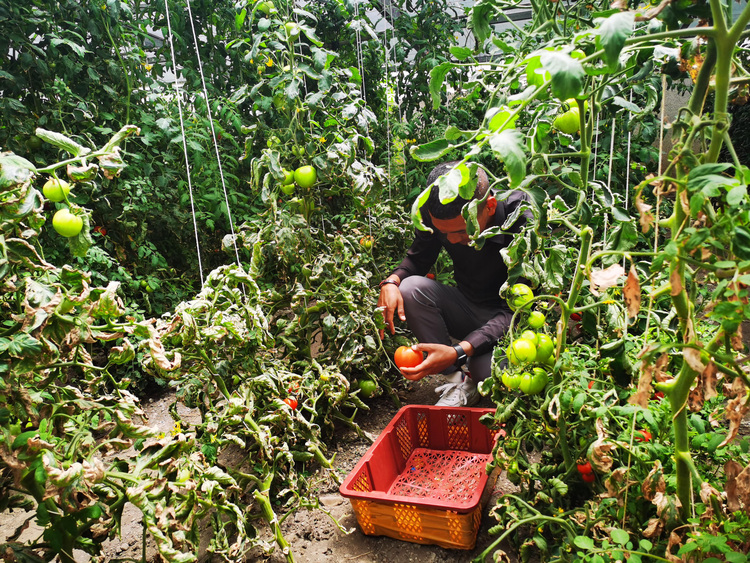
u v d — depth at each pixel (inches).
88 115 110.0
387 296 92.0
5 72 97.7
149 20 133.7
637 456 45.8
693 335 34.3
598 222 56.0
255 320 61.8
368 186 80.8
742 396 33.4
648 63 44.4
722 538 35.7
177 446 44.3
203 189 131.4
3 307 46.0
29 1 104.0
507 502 57.6
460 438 83.2
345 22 133.8
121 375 104.8
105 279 103.6
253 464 72.2
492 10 59.3
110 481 46.3
